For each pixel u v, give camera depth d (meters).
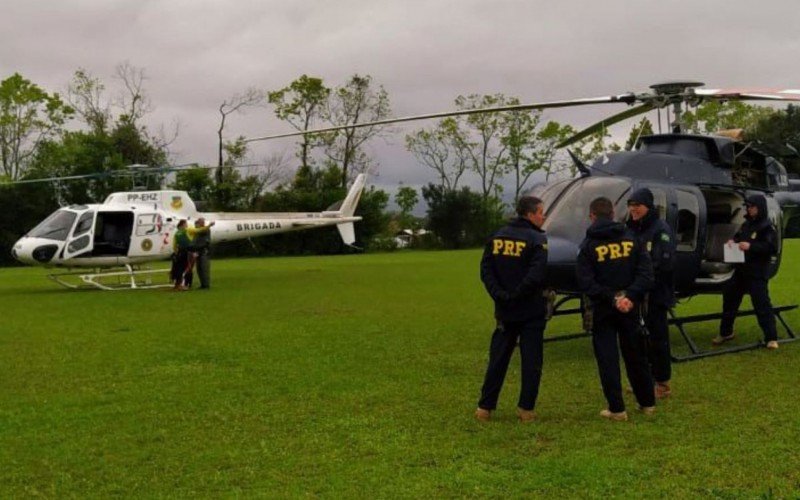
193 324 12.16
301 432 5.91
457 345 9.92
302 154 59.84
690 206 8.92
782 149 10.88
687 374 7.87
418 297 16.55
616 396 6.09
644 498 4.42
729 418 6.12
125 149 53.72
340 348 9.72
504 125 63.69
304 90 58.62
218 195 52.97
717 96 9.05
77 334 11.16
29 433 5.96
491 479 4.78
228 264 34.75
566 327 11.65
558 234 8.43
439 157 65.25
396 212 70.81
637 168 9.00
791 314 12.59
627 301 5.94
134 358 9.13
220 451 5.45
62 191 46.44
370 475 4.90
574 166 10.42
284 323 12.20
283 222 25.16
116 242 19.66
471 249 55.25
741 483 4.62
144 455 5.39
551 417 6.25
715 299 15.55
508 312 6.02
